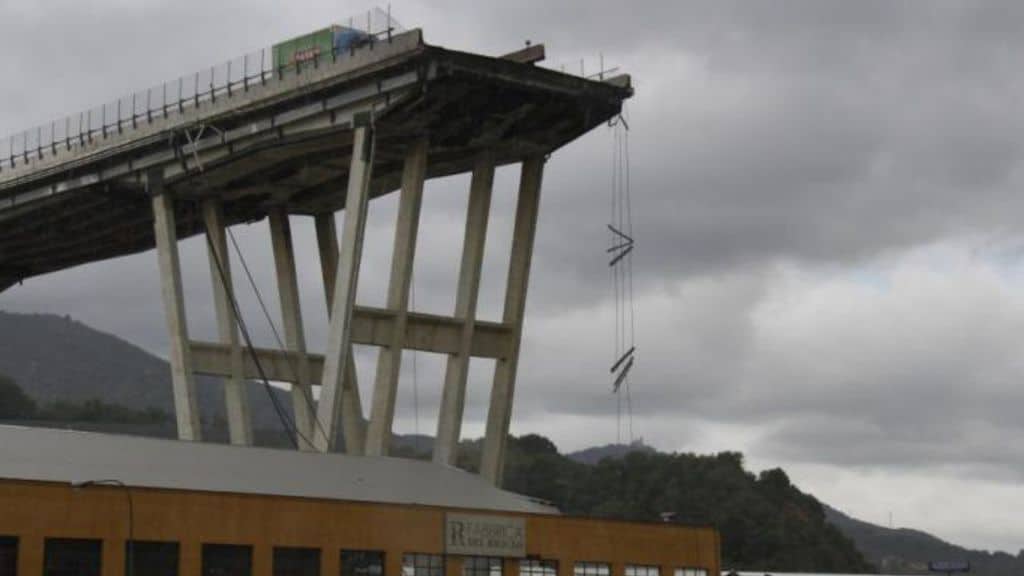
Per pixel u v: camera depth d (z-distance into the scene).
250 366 100.31
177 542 66.38
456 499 82.44
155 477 72.00
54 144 103.88
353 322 86.31
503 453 93.06
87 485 63.31
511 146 93.25
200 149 94.44
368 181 85.75
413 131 88.12
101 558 63.81
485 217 92.31
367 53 84.12
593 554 84.38
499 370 93.81
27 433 72.06
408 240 88.00
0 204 108.06
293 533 70.62
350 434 98.81
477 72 83.31
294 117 88.94
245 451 77.88
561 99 88.00
